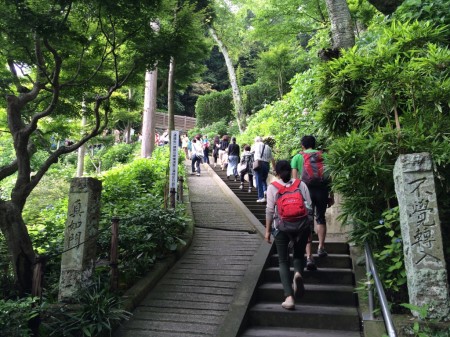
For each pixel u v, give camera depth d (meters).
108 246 5.14
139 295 4.41
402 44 4.11
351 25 6.26
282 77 21.06
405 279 3.19
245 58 30.83
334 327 3.93
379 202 3.82
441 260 2.79
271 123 12.30
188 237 6.31
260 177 8.83
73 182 4.14
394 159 3.62
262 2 17.67
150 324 3.93
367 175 3.68
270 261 5.53
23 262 3.97
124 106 7.15
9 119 4.41
